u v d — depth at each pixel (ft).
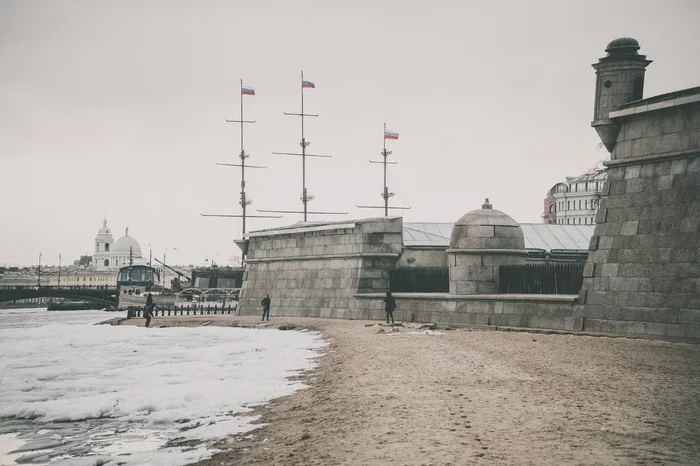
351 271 160.04
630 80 99.40
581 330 99.14
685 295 87.40
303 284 174.91
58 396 69.72
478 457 36.22
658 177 93.04
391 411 49.42
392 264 158.10
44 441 51.08
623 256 95.35
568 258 157.69
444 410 48.65
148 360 100.48
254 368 83.56
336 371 73.87
